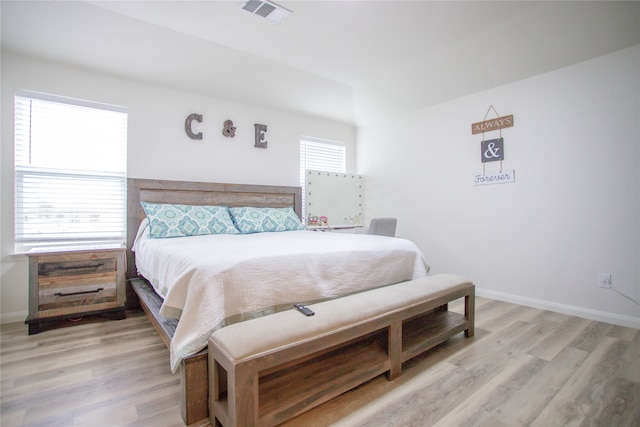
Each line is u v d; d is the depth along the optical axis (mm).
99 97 2918
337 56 3125
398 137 4184
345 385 1449
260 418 1192
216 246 2027
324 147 4590
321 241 2369
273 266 1646
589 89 2572
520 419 1345
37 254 2348
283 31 2680
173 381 1654
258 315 1571
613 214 2475
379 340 1889
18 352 2004
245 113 3801
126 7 2338
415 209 3967
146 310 2180
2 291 2533
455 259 3521
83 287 2518
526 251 2957
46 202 2719
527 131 2939
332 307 1571
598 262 2545
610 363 1818
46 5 2227
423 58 3160
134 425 1318
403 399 1497
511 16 2484
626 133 2408
